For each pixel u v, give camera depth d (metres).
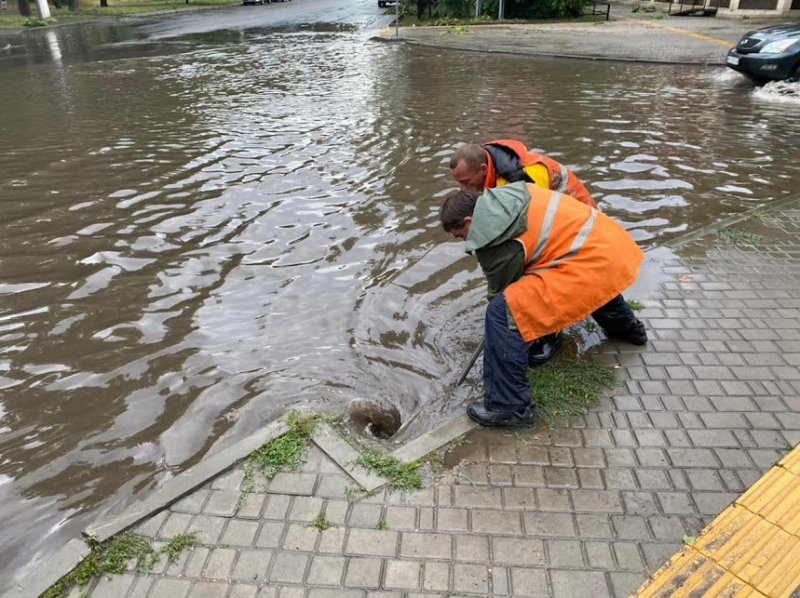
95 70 15.76
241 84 13.46
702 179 6.97
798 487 2.56
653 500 2.62
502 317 2.93
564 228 2.97
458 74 14.29
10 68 16.50
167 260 5.28
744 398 3.24
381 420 3.36
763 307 4.09
